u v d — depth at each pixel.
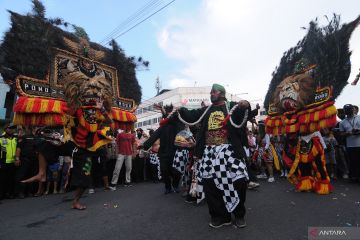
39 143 5.38
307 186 5.81
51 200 6.10
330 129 8.15
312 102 5.66
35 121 7.04
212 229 3.53
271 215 4.08
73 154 5.01
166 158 6.07
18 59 6.87
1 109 13.16
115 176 7.93
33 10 7.29
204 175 3.67
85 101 4.92
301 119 5.71
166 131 6.14
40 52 7.13
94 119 4.96
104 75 8.61
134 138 8.74
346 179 7.95
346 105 7.29
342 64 6.31
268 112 6.70
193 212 4.45
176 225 3.75
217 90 3.89
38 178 5.20
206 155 3.73
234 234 3.31
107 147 8.41
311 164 5.82
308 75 5.84
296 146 5.91
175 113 4.25
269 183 7.45
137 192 6.77
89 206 5.20
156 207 4.89
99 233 3.51
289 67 7.01
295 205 4.66
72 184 4.89
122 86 9.16
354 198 5.11
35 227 3.88
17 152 6.71
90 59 8.31
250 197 5.50
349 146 7.28
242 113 3.58
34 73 7.05
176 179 6.46
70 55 7.79
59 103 7.12
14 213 4.85
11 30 6.93
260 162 8.66
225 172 3.50
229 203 3.46
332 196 5.32
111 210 4.77
